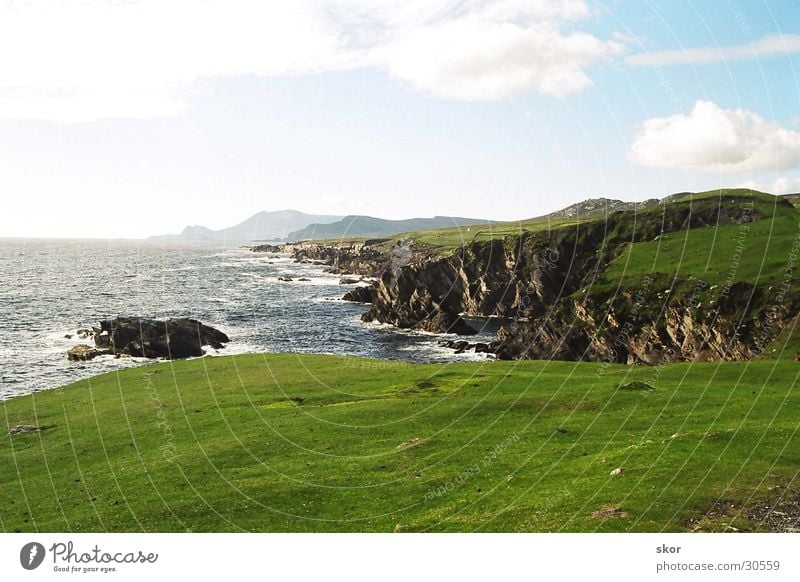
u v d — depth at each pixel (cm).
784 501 2389
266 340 10194
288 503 2986
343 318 12888
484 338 11038
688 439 3142
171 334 8931
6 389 6988
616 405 4116
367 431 4069
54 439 4272
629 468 2862
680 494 2508
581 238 11531
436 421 4169
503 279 12769
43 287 16425
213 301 14188
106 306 13112
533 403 4353
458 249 13238
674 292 8381
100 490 3303
